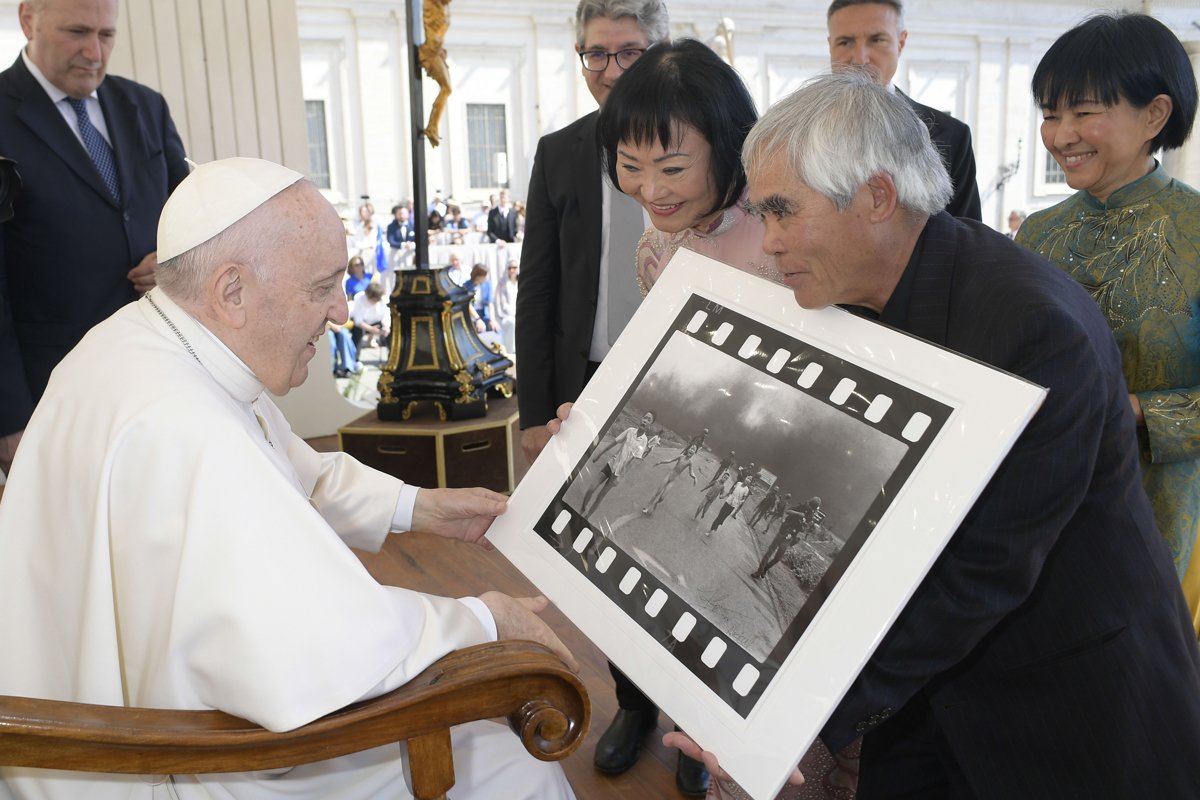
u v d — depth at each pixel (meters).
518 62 13.29
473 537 1.75
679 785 2.13
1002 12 15.45
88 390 1.27
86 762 1.01
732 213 1.60
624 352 1.39
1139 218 1.71
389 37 12.54
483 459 4.03
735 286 1.30
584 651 2.78
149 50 5.05
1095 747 1.17
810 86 1.10
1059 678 1.17
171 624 1.17
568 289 2.24
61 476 1.26
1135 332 1.71
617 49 2.13
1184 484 1.74
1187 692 1.19
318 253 1.34
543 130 13.60
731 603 1.13
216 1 5.11
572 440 1.40
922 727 1.38
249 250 1.30
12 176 2.22
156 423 1.21
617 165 1.54
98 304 2.95
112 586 1.21
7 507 1.28
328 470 1.75
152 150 3.11
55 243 2.87
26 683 1.27
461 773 1.42
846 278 1.14
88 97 2.97
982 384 1.00
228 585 1.16
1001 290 1.06
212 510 1.18
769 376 1.21
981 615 1.05
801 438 1.14
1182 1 12.56
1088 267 1.78
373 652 1.16
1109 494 1.15
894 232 1.12
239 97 5.25
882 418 1.07
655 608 1.20
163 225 1.33
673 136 1.44
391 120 12.80
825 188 1.06
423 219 4.18
